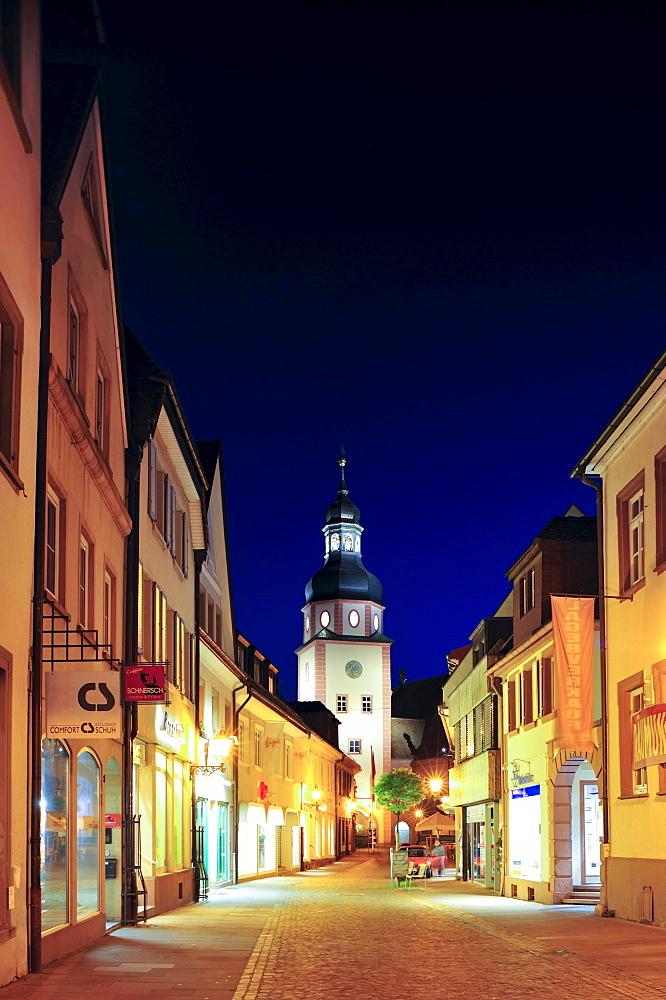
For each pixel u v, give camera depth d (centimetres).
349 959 1515
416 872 4078
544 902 2828
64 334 1535
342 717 11588
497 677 3491
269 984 1272
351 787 8944
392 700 13688
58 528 1532
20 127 1241
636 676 2172
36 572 1335
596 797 2809
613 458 2342
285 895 3178
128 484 2120
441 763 10750
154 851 2320
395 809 10044
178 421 2505
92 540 1742
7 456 1244
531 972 1384
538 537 3109
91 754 1705
